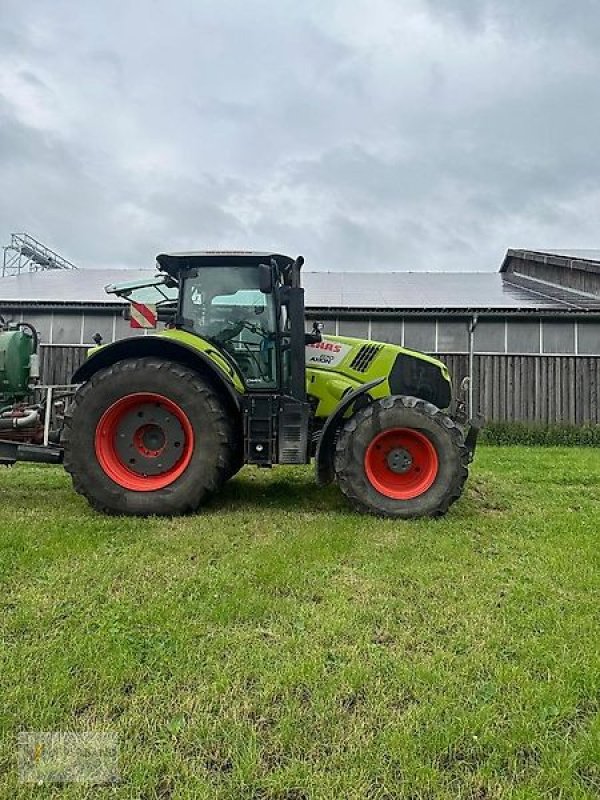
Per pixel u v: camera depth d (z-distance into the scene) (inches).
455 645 99.0
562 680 88.0
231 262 203.0
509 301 502.6
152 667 90.4
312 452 199.9
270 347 200.8
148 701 82.2
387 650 97.1
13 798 65.3
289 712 79.7
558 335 479.5
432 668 90.8
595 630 104.8
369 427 188.9
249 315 201.9
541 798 65.8
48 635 100.3
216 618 106.9
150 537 157.9
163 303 229.8
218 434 186.2
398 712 80.4
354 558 143.5
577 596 120.9
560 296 537.6
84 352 484.4
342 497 216.7
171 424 189.2
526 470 304.0
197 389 186.5
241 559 139.6
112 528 166.2
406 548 151.6
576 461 344.2
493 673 90.0
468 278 693.3
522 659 94.6
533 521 185.8
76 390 201.9
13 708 79.8
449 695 84.0
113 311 478.0
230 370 197.9
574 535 168.4
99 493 184.7
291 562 137.6
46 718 78.0
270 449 192.2
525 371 480.1
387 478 193.5
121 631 101.3
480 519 186.9
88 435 186.7
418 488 188.9
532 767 70.8
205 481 185.0
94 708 80.7
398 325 484.7
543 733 76.4
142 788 66.9
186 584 122.7
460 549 151.6
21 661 91.0
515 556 147.6
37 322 486.0
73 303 475.5
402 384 207.8
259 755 71.6
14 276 639.1
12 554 139.6
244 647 96.7
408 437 191.9
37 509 191.8
